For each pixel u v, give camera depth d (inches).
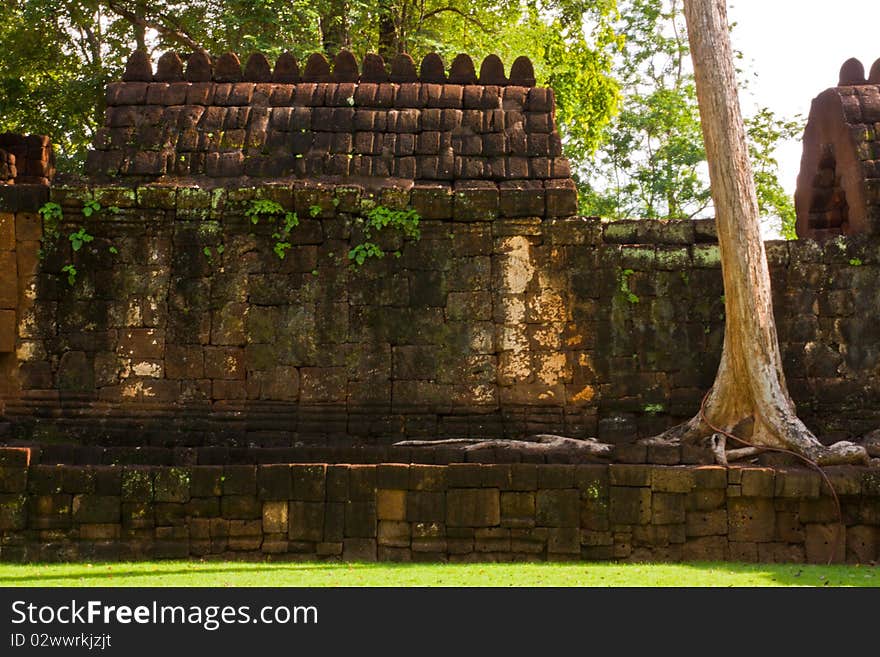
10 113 904.3
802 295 496.7
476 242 490.9
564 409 486.6
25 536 417.7
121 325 489.4
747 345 446.9
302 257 491.2
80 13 884.6
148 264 491.2
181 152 506.9
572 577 362.3
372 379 486.0
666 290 493.7
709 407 458.3
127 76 526.3
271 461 461.7
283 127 512.4
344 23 872.9
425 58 533.0
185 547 417.7
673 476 414.3
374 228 491.2
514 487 417.4
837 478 413.4
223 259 491.5
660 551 413.7
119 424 485.1
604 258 492.4
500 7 959.0
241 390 486.9
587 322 489.7
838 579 360.2
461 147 507.2
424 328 488.4
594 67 924.6
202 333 488.4
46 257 490.3
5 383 487.2
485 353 487.5
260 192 490.3
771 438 441.7
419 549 414.3
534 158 506.0
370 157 504.7
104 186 494.0
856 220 510.0
